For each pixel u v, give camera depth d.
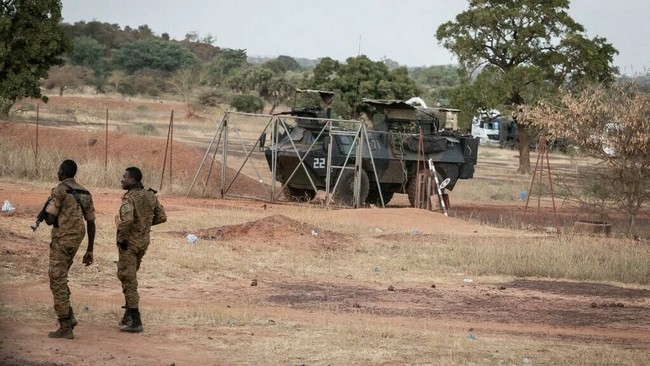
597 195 50.56
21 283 24.78
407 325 23.64
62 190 18.69
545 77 83.25
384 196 56.53
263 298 26.48
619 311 27.69
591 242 38.47
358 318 24.17
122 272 20.03
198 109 138.25
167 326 21.17
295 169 52.34
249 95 144.12
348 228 41.38
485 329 23.92
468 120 85.06
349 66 110.75
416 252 36.16
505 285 31.36
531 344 21.64
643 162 46.56
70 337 18.81
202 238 35.28
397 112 55.91
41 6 78.19
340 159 52.62
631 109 46.56
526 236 41.38
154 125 106.44
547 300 28.88
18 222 32.91
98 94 170.50
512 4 84.25
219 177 58.75
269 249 34.31
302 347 19.64
